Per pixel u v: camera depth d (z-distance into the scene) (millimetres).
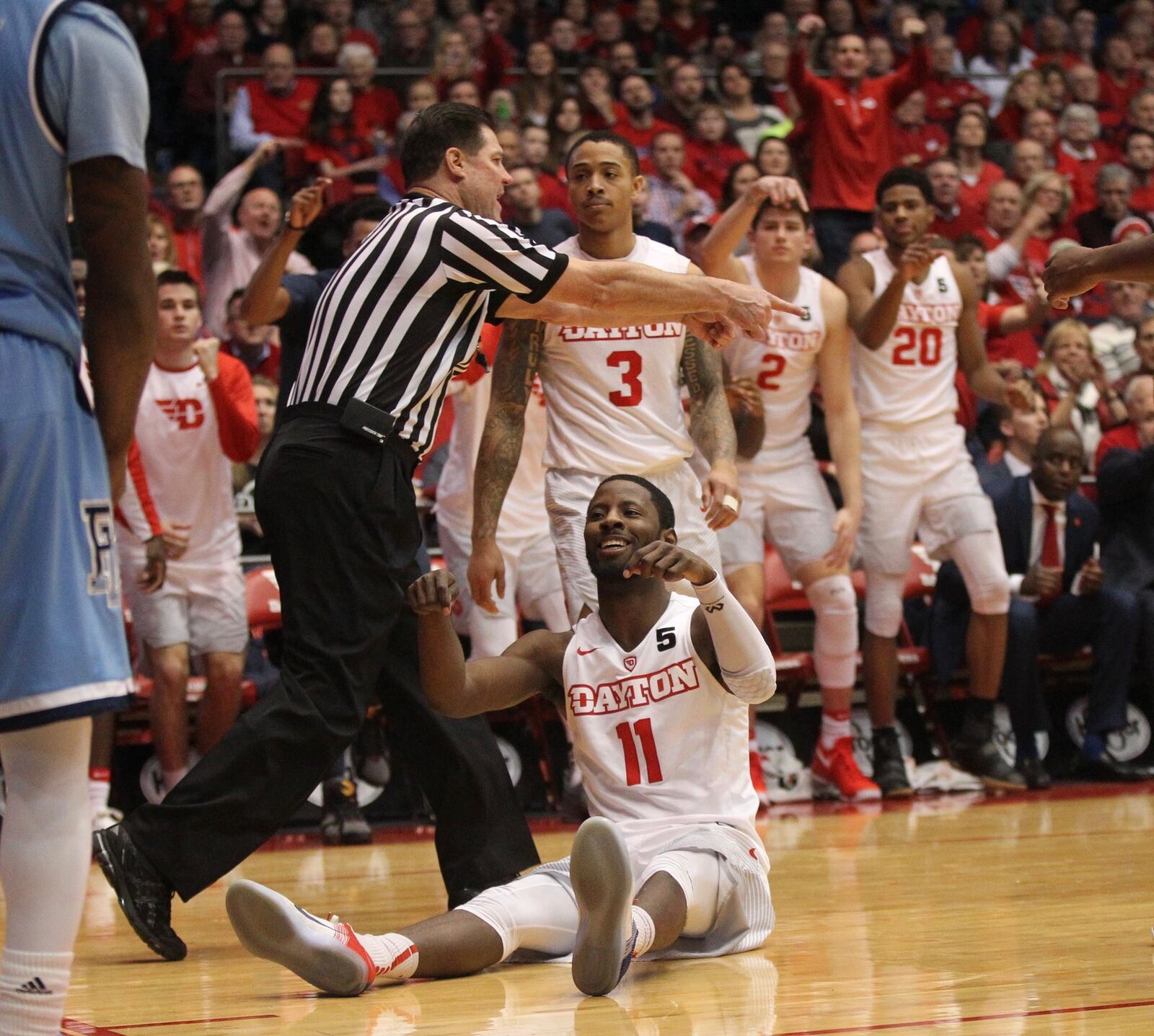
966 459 15148
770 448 14023
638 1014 5574
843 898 8453
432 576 6496
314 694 7445
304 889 9984
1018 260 21328
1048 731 15602
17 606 4355
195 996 6375
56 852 4402
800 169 22109
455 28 23891
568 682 7066
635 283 7160
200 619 13828
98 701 4395
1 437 4371
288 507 7418
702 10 27375
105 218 4598
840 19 25594
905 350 14797
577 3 25609
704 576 6324
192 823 7355
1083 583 15758
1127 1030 5035
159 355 13648
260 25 24578
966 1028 5133
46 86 4520
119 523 13734
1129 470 16047
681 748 6895
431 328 7352
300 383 7574
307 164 21422
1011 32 27156
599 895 5730
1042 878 8977
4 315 4465
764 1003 5691
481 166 7898
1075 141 25203
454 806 8117
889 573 14906
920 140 24359
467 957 6371
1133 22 27609
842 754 14805
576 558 9211
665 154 21516
